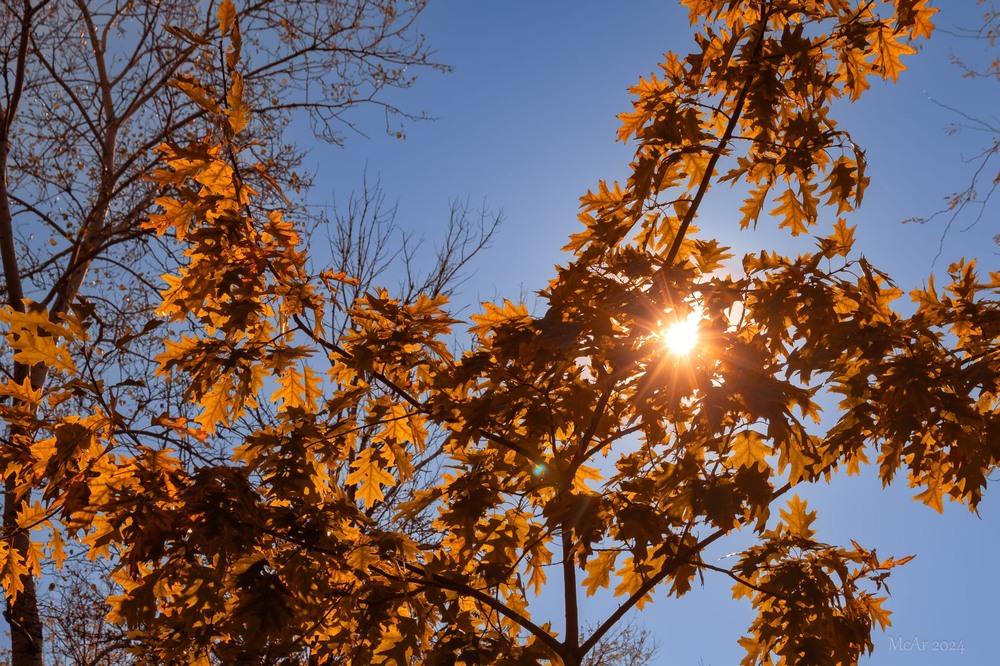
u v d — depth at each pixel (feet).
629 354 11.83
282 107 33.96
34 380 25.40
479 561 15.14
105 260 31.91
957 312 13.44
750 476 11.44
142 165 32.19
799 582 13.62
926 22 13.03
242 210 12.68
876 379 11.92
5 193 30.17
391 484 15.53
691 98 13.61
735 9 13.71
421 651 14.01
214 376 13.47
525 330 13.07
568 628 14.34
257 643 11.35
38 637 25.30
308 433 13.55
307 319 13.88
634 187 13.89
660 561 15.03
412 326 13.65
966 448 11.41
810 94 13.94
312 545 12.18
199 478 10.63
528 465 14.14
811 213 14.56
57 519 11.26
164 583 11.79
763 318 12.92
